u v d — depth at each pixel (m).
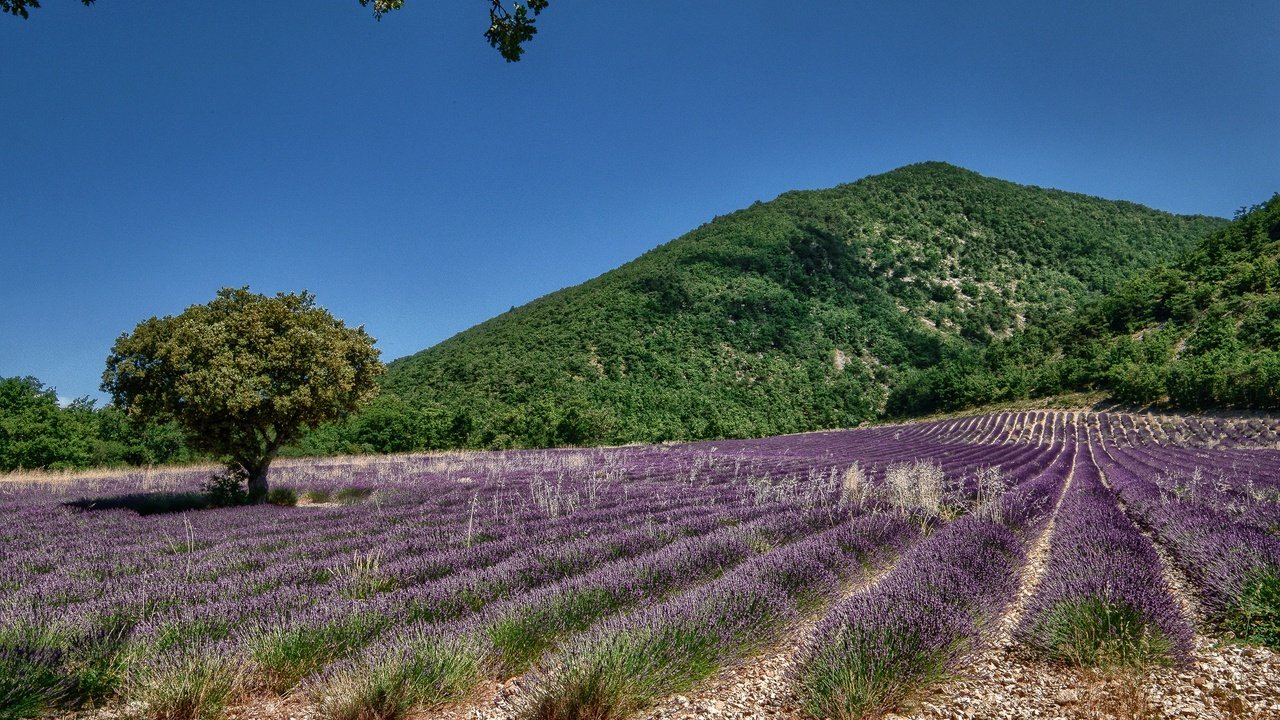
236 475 15.62
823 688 3.60
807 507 11.01
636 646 3.88
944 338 149.88
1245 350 63.69
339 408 15.44
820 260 176.75
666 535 8.56
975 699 3.76
